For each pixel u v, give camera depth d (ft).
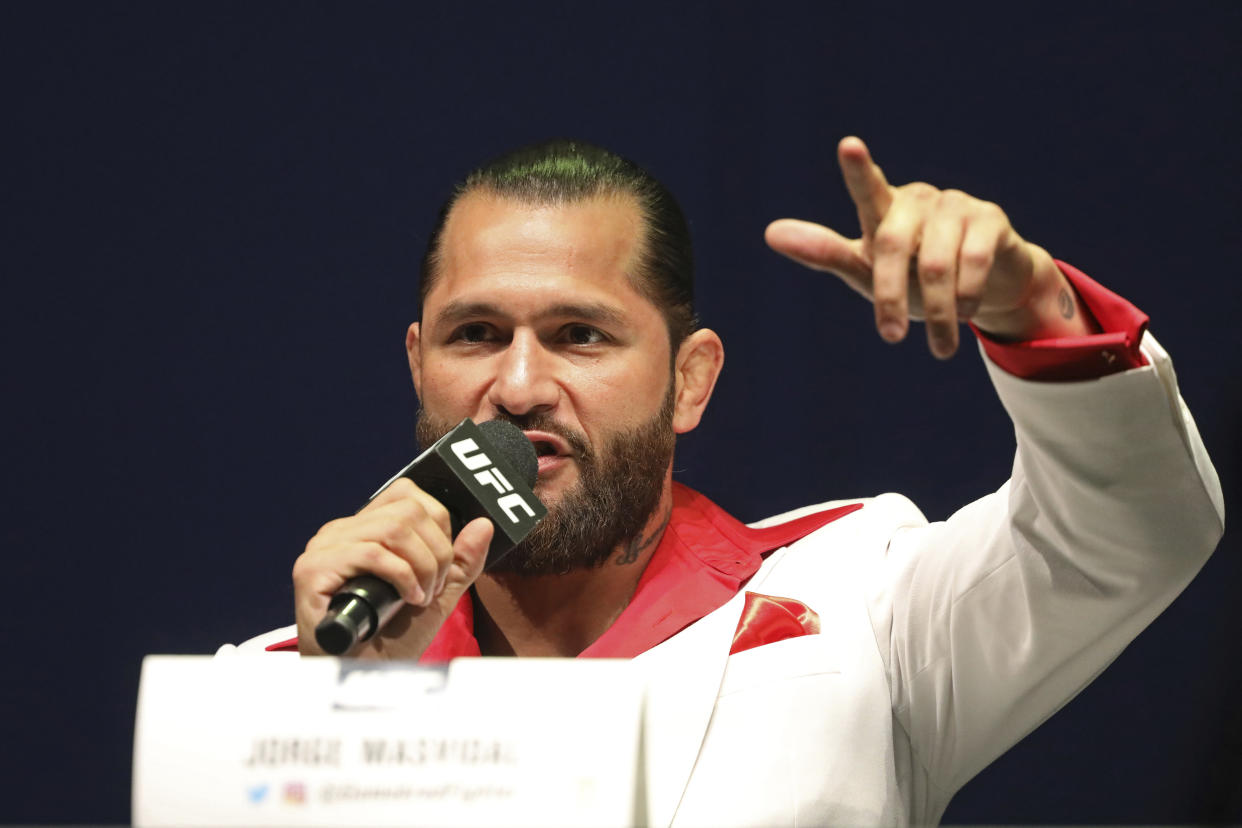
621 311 16.67
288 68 29.22
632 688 9.92
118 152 28.78
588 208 17.01
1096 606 14.39
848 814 15.16
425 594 12.24
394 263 29.04
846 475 28.84
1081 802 27.68
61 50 28.86
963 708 16.17
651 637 16.42
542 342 16.61
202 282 28.68
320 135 29.19
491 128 29.55
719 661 15.96
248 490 28.27
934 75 29.25
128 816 27.32
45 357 28.35
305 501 28.32
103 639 27.76
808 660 16.11
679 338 17.83
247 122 29.07
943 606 16.03
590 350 16.65
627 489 16.60
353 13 29.43
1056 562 14.33
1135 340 12.55
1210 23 28.32
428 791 9.77
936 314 10.96
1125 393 12.50
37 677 27.63
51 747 27.50
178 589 27.94
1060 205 28.68
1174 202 28.27
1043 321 12.64
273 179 29.01
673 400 17.71
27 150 28.73
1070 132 28.76
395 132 29.35
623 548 17.06
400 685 9.99
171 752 9.89
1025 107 28.96
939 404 28.86
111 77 28.89
